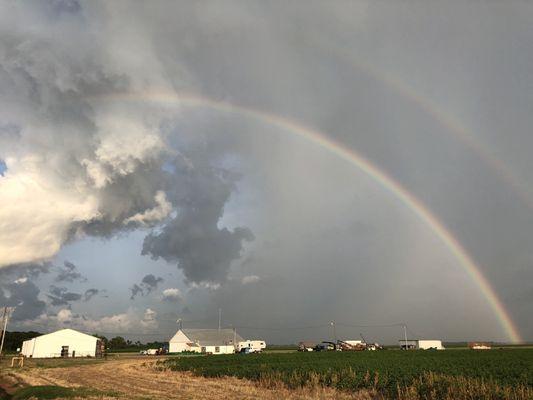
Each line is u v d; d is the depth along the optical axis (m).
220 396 30.14
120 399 27.42
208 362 69.75
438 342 151.00
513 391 28.88
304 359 71.50
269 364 56.41
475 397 28.02
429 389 30.50
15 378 45.91
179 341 153.88
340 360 64.00
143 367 65.12
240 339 167.12
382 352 106.06
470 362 55.56
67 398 27.62
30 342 115.75
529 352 93.62
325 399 29.33
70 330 118.88
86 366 68.75
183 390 34.16
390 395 30.61
